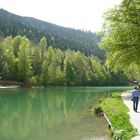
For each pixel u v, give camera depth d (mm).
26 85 117875
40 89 106688
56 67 132750
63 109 41500
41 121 30844
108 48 16812
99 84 157000
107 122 27281
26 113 37906
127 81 165375
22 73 118938
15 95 71312
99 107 36062
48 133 23766
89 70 155500
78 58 150250
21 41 130125
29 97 65250
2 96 67500
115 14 15617
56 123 28812
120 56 16281
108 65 17688
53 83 129625
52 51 133625
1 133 24844
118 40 15875
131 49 15680
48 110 40844
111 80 162625
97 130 23859
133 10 14875
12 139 22422
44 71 127812
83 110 39219
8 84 114125
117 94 59875
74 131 23938
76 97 64938
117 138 17047
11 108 43750
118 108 32594
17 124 29328
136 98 29469
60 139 21172
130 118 24531
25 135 23641
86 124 27109
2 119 32906
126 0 14875
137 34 14836
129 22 15109
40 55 131750
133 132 17938
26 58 119938
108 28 16547
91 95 71625
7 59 118688
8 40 130750
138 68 19312
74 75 140125
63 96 68625
